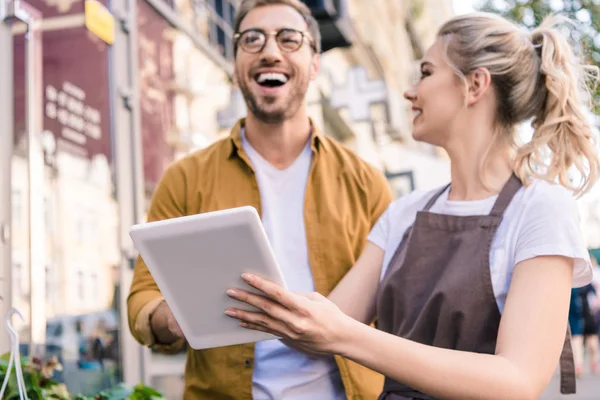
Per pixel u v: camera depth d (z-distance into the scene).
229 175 2.33
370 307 1.91
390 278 1.76
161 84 4.70
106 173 3.89
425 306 1.64
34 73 3.31
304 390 2.13
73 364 3.41
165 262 1.38
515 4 6.31
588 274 1.57
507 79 1.74
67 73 3.60
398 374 1.37
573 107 1.72
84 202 3.67
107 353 3.71
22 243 3.12
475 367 1.37
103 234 3.82
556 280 1.48
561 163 1.69
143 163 4.37
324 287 2.22
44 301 3.15
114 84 4.01
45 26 3.43
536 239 1.53
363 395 2.15
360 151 10.85
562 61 1.76
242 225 1.31
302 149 2.38
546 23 1.83
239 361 2.14
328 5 5.38
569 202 1.58
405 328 1.70
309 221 2.27
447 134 1.80
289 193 2.33
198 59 5.30
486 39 1.75
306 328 1.34
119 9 4.14
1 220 3.03
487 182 1.72
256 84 2.33
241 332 1.50
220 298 1.41
